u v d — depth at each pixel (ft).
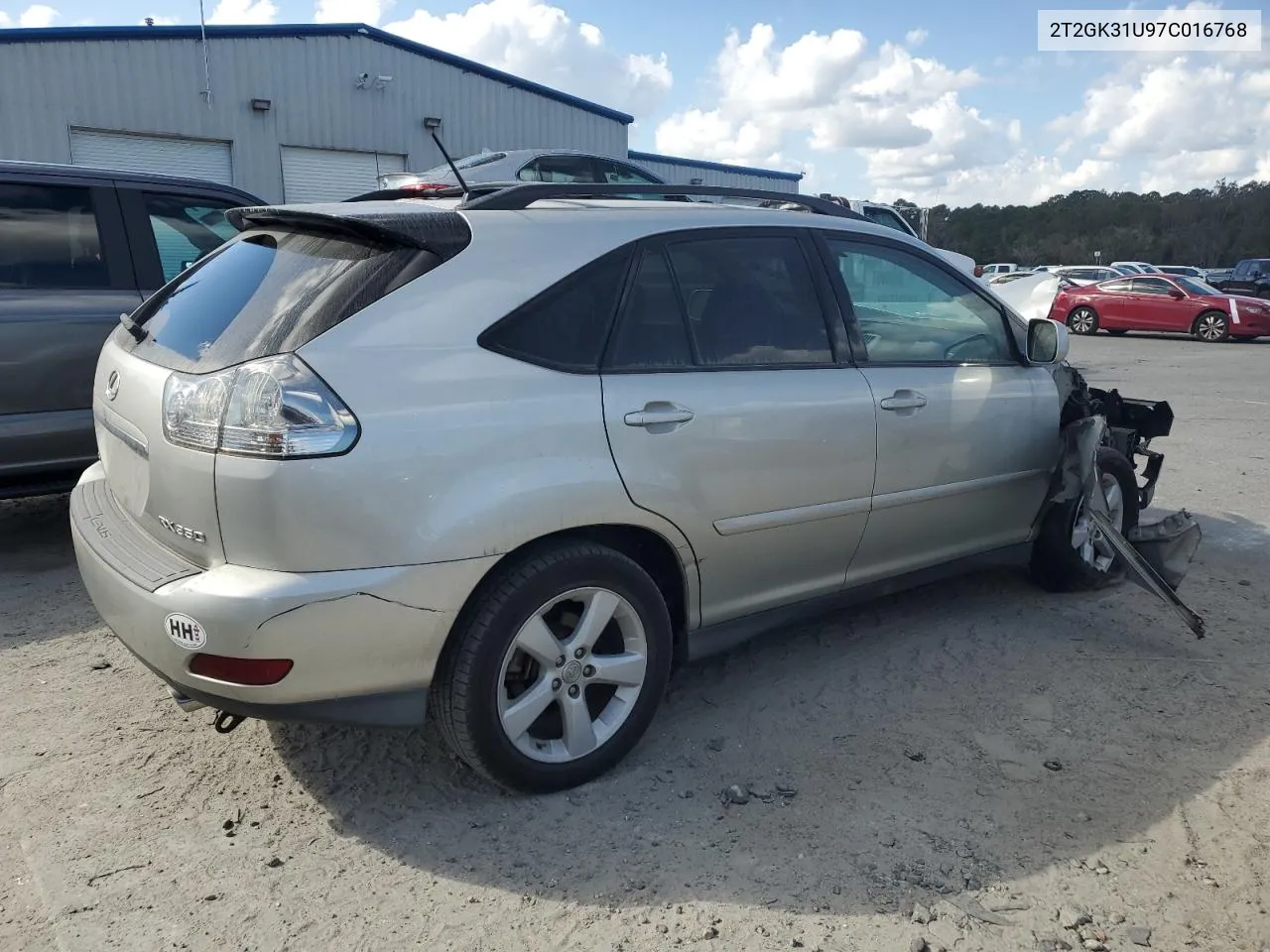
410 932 7.79
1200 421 31.91
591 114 78.84
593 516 9.27
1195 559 17.12
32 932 7.70
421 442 8.29
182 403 8.36
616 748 9.99
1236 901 8.19
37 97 52.54
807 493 11.09
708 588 10.64
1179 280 71.20
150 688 11.86
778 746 10.73
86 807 9.38
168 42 56.34
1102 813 9.44
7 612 14.16
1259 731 11.05
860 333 11.96
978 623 14.21
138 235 17.25
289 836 9.02
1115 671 12.61
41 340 15.74
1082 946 7.68
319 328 8.27
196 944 7.63
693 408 10.00
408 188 11.76
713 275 10.76
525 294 9.23
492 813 9.39
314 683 8.20
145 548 8.98
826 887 8.36
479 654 8.80
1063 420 14.47
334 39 62.69
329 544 7.99
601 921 7.93
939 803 9.60
